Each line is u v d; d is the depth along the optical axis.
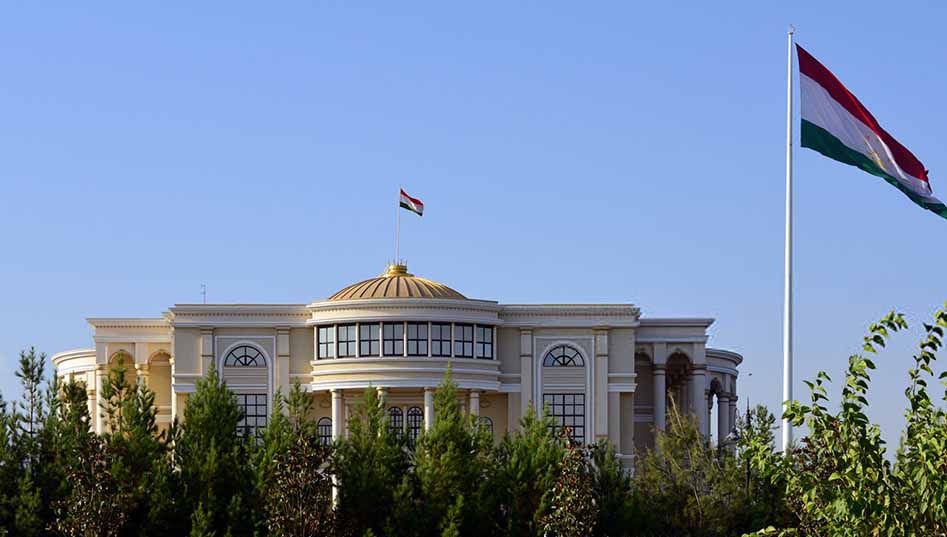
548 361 102.31
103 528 58.62
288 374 100.75
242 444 66.50
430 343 98.50
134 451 62.03
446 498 64.19
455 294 103.56
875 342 26.56
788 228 51.16
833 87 48.50
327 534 59.75
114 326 106.00
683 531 67.12
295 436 62.81
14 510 60.59
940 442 25.25
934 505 24.84
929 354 26.59
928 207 47.81
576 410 101.81
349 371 98.44
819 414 26.83
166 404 106.56
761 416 66.69
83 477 58.50
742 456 65.25
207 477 62.53
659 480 69.50
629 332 102.56
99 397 105.19
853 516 25.52
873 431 26.70
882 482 25.81
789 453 36.41
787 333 50.34
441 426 66.38
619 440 101.56
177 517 61.59
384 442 66.62
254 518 61.06
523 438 69.06
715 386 115.44
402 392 99.50
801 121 48.44
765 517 65.94
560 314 102.19
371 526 64.06
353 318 98.81
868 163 47.88
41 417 64.31
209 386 67.38
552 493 62.78
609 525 66.44
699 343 106.38
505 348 102.31
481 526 64.12
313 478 59.53
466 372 98.94
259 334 101.06
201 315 100.69
